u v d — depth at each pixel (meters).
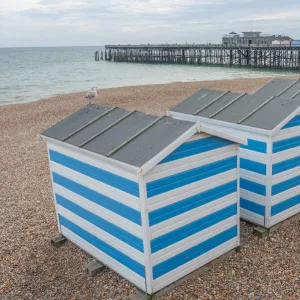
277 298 4.67
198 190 5.07
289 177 6.45
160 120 5.26
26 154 12.65
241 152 6.45
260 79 33.50
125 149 4.80
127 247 4.97
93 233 5.60
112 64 75.12
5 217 7.61
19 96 31.81
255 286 4.92
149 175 4.50
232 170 5.48
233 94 7.40
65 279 5.33
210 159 5.14
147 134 5.00
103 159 4.87
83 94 27.94
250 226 6.57
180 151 4.76
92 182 5.32
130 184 4.64
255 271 5.25
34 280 5.37
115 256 5.24
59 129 6.15
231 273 5.25
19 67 71.25
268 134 5.85
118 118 5.81
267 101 6.68
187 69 56.78
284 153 6.25
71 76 49.44
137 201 4.60
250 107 6.72
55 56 130.50
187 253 5.09
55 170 6.14
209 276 5.21
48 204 8.20
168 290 4.93
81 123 6.10
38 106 23.31
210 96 7.64
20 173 10.61
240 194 6.68
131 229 4.82
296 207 6.72
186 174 4.89
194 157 4.94
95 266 5.45
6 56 134.12
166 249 4.83
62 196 6.12
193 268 5.20
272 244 5.96
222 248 5.56
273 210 6.32
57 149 5.94
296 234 6.23
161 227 4.73
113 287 5.05
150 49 76.25
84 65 73.88
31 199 8.55
